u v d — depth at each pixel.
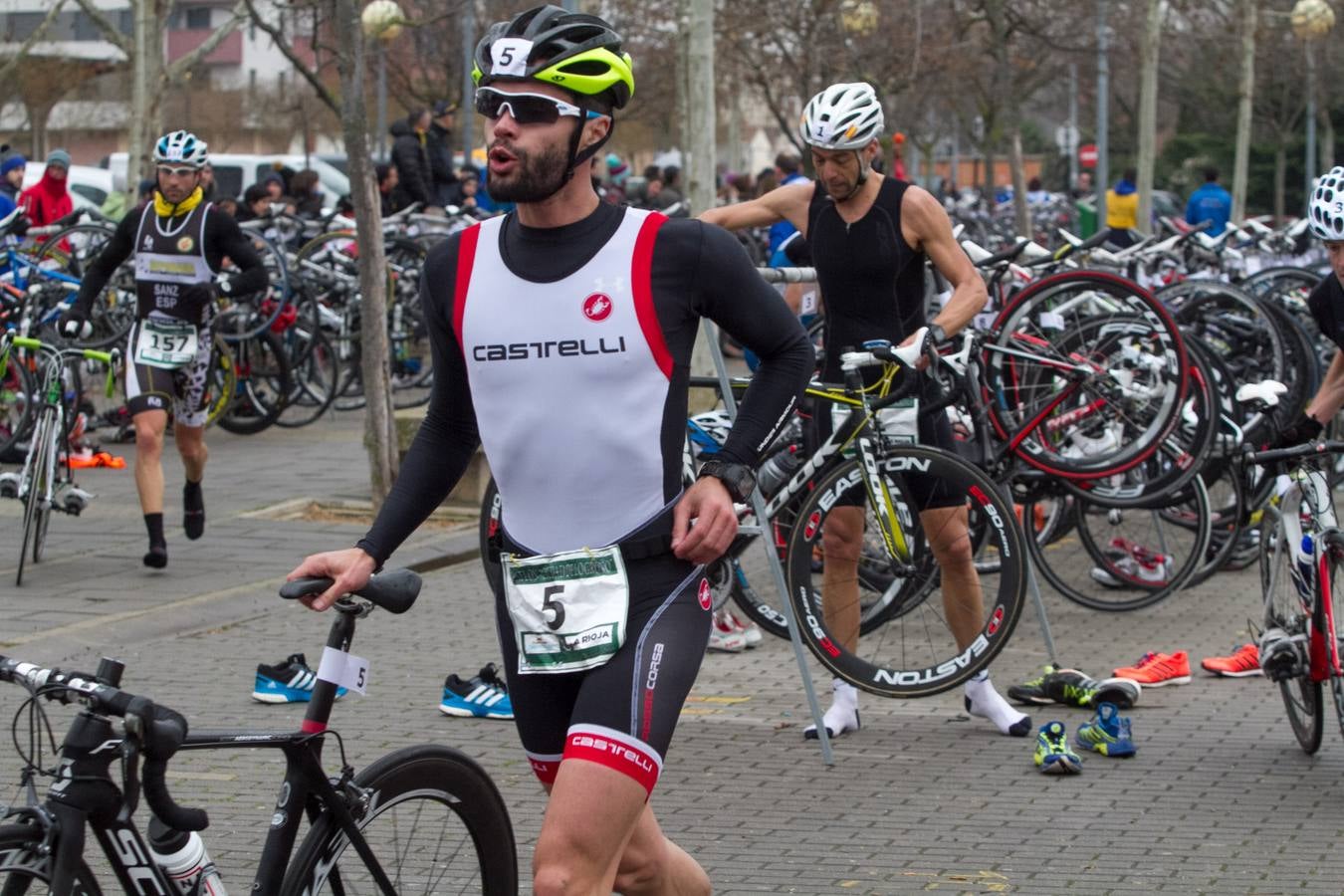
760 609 9.57
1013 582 7.95
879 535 8.30
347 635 4.45
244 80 55.69
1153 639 10.36
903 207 7.99
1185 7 33.22
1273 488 10.63
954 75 34.28
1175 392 10.02
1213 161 61.09
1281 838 6.68
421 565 12.14
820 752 7.93
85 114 51.62
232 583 11.26
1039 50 34.12
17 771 7.28
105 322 16.64
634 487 4.40
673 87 37.56
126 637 9.83
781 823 6.89
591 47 4.31
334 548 12.48
